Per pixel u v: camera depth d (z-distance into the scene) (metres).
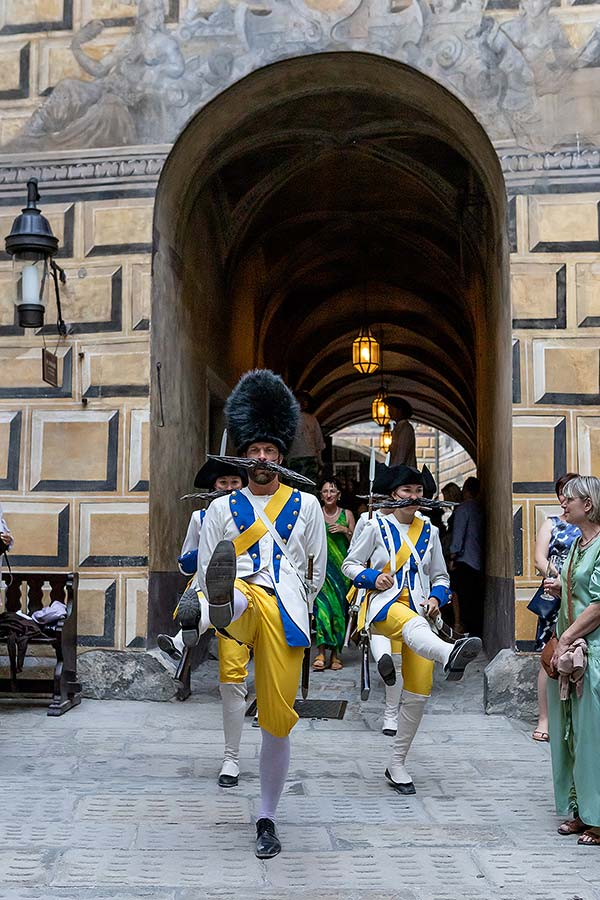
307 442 11.01
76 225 7.49
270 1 7.44
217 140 8.31
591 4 7.14
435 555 5.02
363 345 14.96
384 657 4.56
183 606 3.77
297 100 8.38
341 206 11.77
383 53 7.28
